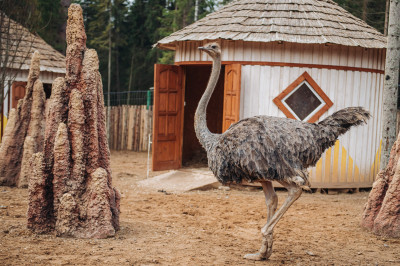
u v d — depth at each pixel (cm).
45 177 639
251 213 859
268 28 1132
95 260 536
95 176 635
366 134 1177
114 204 679
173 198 999
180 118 1270
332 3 1328
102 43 3017
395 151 750
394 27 866
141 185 1166
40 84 1066
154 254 571
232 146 539
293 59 1114
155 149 1213
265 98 1120
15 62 1509
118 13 3144
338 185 1141
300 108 1120
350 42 1097
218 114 1501
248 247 627
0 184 1045
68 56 674
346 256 598
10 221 700
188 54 1216
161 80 1211
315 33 1113
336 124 555
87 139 653
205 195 1046
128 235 655
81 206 634
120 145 2097
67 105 667
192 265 536
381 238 692
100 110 677
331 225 775
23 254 546
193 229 720
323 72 1123
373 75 1181
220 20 1213
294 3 1235
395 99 876
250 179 550
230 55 1141
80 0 3275
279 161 529
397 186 700
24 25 1666
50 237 620
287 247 634
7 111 1506
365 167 1179
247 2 1266
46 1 2328
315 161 551
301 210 906
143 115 2025
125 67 3384
